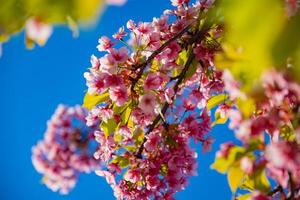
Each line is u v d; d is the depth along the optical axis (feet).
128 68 3.78
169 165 3.80
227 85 2.84
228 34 1.45
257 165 2.92
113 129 3.78
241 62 2.38
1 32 1.76
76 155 3.47
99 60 3.85
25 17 1.78
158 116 3.86
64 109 3.55
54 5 1.61
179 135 3.86
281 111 2.94
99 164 3.54
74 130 3.51
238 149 2.92
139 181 3.82
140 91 3.83
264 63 1.40
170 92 3.84
